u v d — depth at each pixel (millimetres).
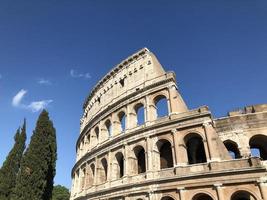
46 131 53625
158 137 51344
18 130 62969
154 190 46219
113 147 58688
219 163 42906
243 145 49406
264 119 50438
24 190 46344
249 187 39625
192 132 47938
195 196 42750
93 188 60000
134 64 66812
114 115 64188
